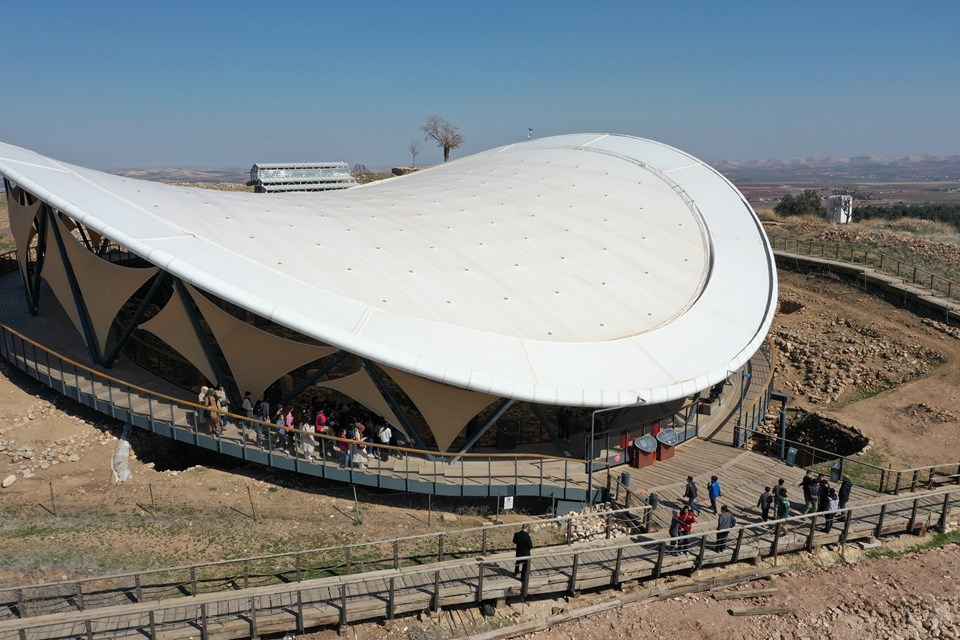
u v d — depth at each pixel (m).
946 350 32.34
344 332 18.36
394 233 25.97
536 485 20.39
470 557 17.55
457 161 47.88
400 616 15.25
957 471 23.08
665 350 22.33
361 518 19.56
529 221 28.84
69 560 16.48
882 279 39.44
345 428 21.98
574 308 23.53
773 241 50.62
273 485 21.25
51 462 21.50
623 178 35.44
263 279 19.75
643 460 22.70
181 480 20.98
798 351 35.19
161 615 14.49
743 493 21.11
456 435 20.78
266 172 81.12
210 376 22.50
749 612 16.00
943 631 15.46
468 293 22.78
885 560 18.17
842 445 27.02
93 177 25.09
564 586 16.23
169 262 18.84
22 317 30.92
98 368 25.55
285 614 14.46
